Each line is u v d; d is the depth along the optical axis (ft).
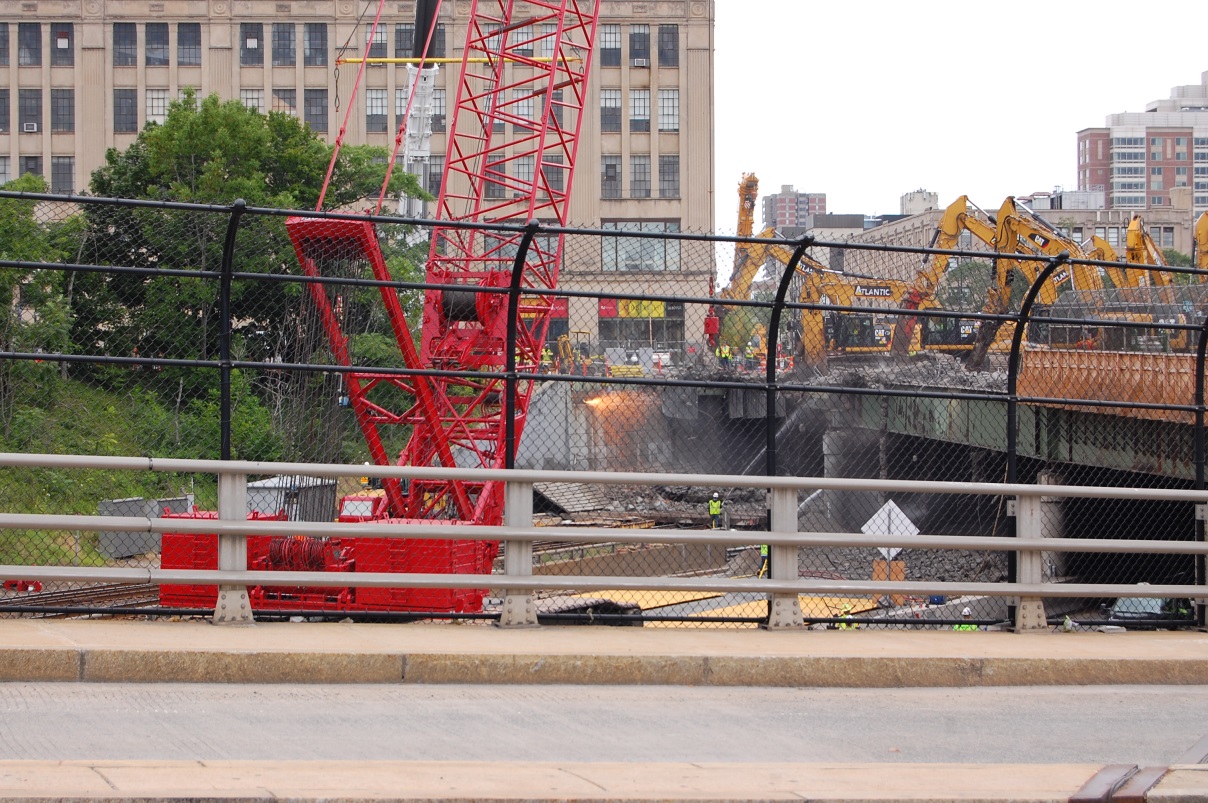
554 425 74.69
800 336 85.76
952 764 27.20
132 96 293.02
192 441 55.21
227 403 38.27
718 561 92.89
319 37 294.46
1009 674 37.83
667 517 102.01
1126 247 147.64
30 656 33.17
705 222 300.20
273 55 294.46
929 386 90.74
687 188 299.99
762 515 102.53
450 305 85.92
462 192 283.79
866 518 108.47
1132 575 93.45
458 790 23.66
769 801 23.66
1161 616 48.98
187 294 54.29
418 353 87.04
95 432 52.75
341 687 33.94
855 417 104.47
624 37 299.99
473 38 113.09
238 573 37.63
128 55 293.02
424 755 27.40
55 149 291.17
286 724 29.58
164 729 28.68
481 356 86.69
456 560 54.95
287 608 53.67
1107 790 24.81
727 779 25.32
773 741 29.78
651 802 23.40
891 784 25.18
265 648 34.55
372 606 53.52
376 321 79.97
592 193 296.51
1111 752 29.73
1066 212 511.81
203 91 293.02
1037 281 42.65
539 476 39.19
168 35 293.23
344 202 187.73
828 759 28.35
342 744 28.02
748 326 67.21
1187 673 38.91
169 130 176.24
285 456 58.80
